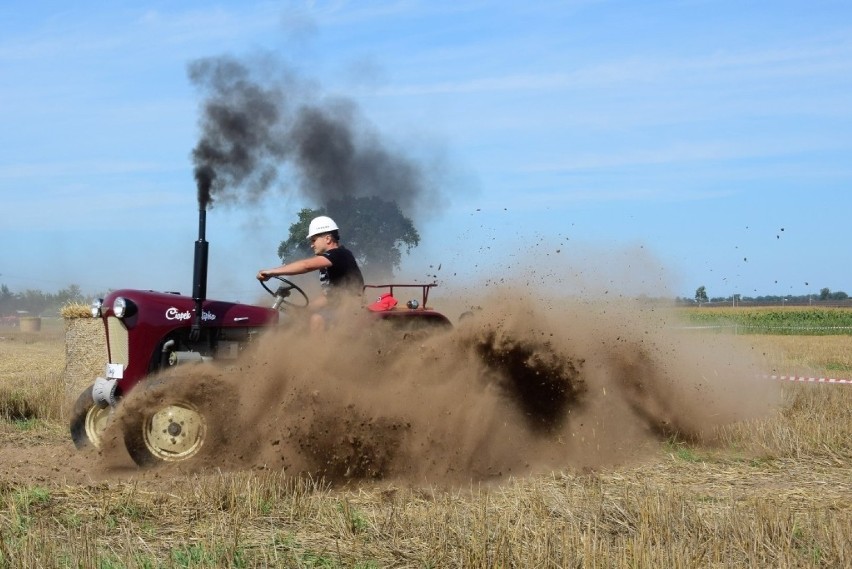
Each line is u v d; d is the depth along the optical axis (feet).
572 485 23.29
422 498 21.53
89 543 16.81
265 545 17.39
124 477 24.35
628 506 20.18
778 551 17.22
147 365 26.50
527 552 16.53
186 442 25.03
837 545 17.19
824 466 26.58
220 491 20.58
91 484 22.31
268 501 20.45
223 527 18.33
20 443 31.22
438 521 18.34
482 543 16.71
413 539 17.81
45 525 18.33
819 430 30.25
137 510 19.67
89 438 28.40
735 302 211.61
